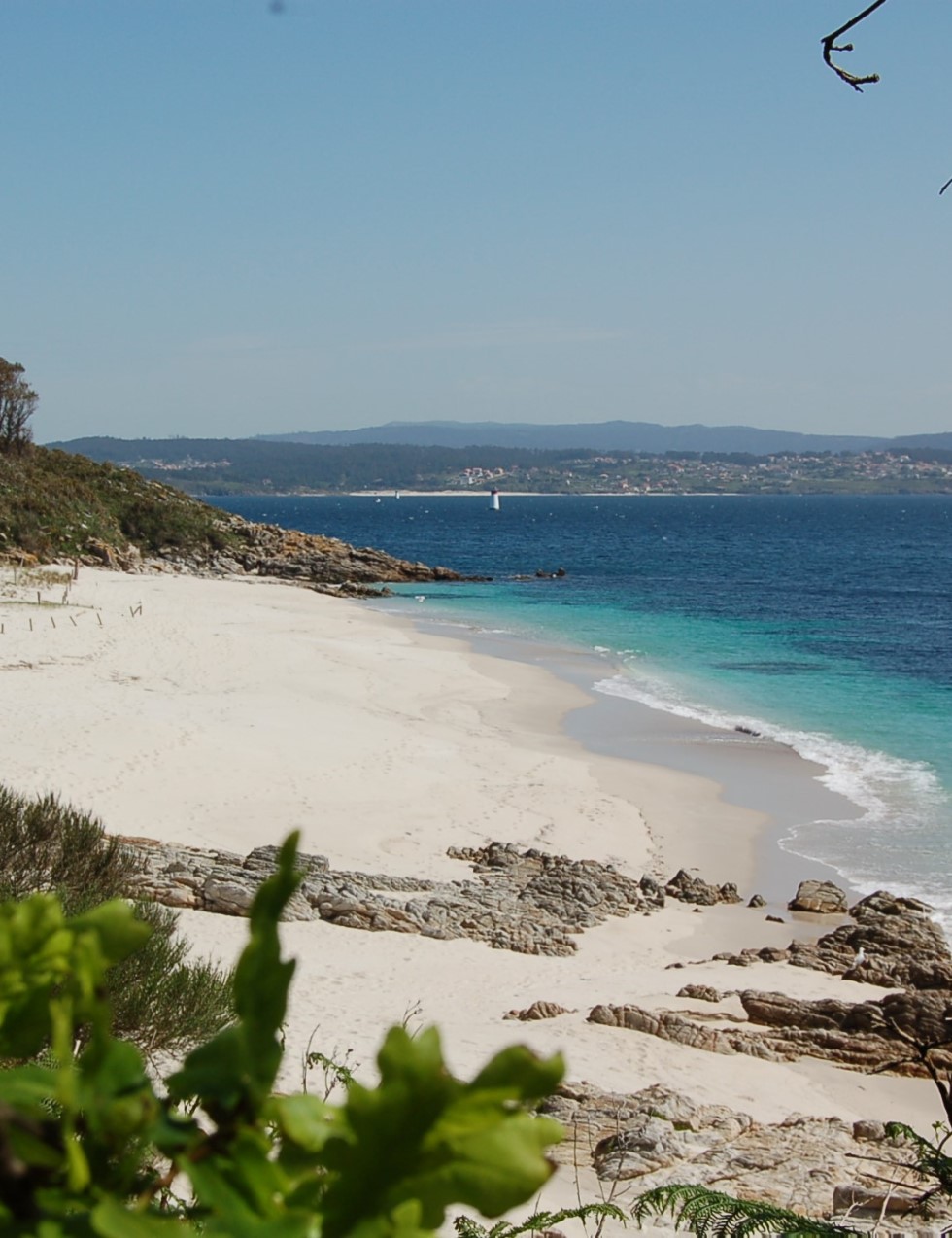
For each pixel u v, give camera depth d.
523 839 25.00
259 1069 0.76
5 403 80.44
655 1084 11.26
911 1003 14.24
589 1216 7.76
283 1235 0.69
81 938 0.78
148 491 85.31
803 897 22.00
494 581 87.75
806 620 65.62
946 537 157.00
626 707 39.53
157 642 44.19
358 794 26.56
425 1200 0.68
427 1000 14.67
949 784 30.41
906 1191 8.35
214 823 23.48
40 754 26.89
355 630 54.94
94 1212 0.68
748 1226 5.95
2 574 58.53
